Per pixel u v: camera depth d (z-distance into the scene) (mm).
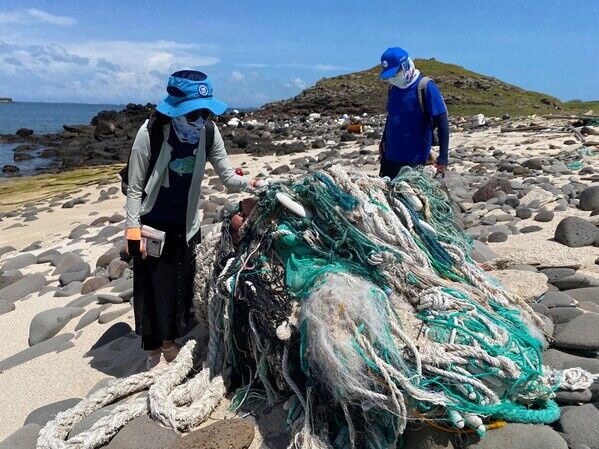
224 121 36156
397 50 5258
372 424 2887
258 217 3605
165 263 3854
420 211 3684
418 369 2744
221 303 3672
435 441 2785
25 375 4523
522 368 2805
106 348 4734
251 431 3115
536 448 2680
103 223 10422
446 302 3076
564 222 5727
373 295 2998
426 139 5379
